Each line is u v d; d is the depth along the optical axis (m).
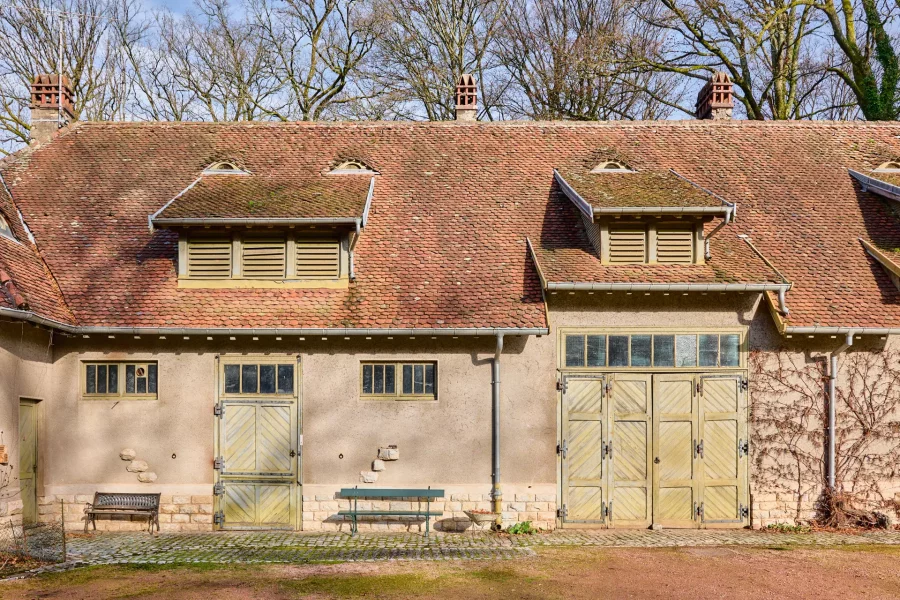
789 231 14.47
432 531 12.62
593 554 10.98
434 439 12.77
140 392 12.82
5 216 13.08
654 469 12.94
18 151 16.12
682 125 17.33
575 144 16.73
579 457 12.90
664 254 13.27
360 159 16.08
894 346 13.08
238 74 28.05
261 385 12.80
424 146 16.62
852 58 22.91
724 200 13.80
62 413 12.70
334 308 12.60
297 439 12.73
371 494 12.46
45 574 9.72
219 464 12.67
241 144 16.52
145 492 12.66
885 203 15.15
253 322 12.30
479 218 14.57
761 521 12.88
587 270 12.91
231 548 11.30
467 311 12.48
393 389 12.88
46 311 11.52
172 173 15.58
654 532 12.59
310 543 11.66
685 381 13.02
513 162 16.14
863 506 12.95
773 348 13.07
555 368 12.94
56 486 12.62
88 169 15.65
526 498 12.73
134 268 13.30
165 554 10.87
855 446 12.99
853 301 13.00
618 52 25.39
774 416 13.00
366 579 9.57
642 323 13.03
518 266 13.40
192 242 13.09
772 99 25.72
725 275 12.73
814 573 9.98
